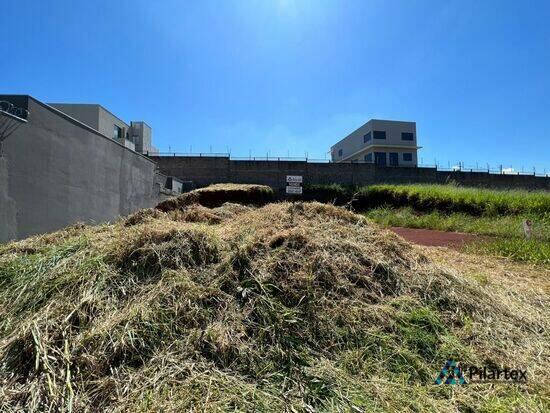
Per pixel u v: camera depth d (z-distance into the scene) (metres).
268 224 3.75
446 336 2.53
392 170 27.31
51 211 6.34
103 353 2.10
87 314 2.40
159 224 3.57
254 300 2.54
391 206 16.42
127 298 2.56
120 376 2.00
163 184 14.83
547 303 3.40
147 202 11.54
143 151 29.41
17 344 2.17
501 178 28.20
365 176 26.97
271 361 2.17
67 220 6.84
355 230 3.66
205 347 2.20
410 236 9.03
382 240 3.46
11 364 2.07
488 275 4.20
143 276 2.75
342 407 1.88
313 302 2.57
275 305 2.51
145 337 2.22
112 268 2.80
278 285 2.67
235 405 1.84
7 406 1.82
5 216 5.22
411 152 43.50
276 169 26.53
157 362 2.09
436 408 1.92
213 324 2.35
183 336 2.26
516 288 3.75
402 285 2.96
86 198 7.57
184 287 2.58
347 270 2.93
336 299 2.68
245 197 10.36
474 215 13.59
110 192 8.75
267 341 2.29
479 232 9.52
